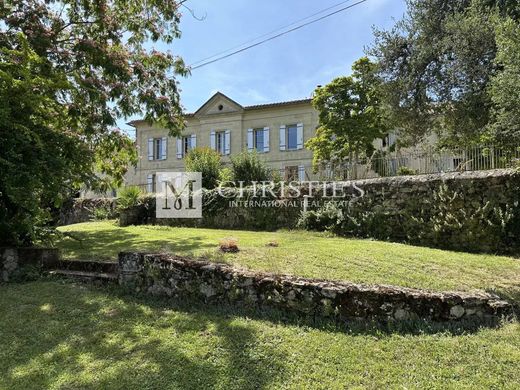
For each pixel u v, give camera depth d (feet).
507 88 14.78
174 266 14.83
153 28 28.14
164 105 28.09
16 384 9.27
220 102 72.43
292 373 9.48
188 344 10.98
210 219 34.83
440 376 9.29
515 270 16.01
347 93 51.65
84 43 23.94
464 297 12.16
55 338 11.59
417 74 30.81
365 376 9.34
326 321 12.14
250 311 13.08
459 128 30.01
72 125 24.09
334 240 23.65
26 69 17.30
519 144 21.70
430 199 23.48
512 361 9.76
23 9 24.31
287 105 67.05
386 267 16.08
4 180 16.76
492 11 26.43
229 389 8.91
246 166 38.75
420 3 31.55
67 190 20.66
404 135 34.73
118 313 13.34
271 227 31.50
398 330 11.55
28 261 18.34
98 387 9.09
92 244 24.18
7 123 16.56
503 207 20.75
